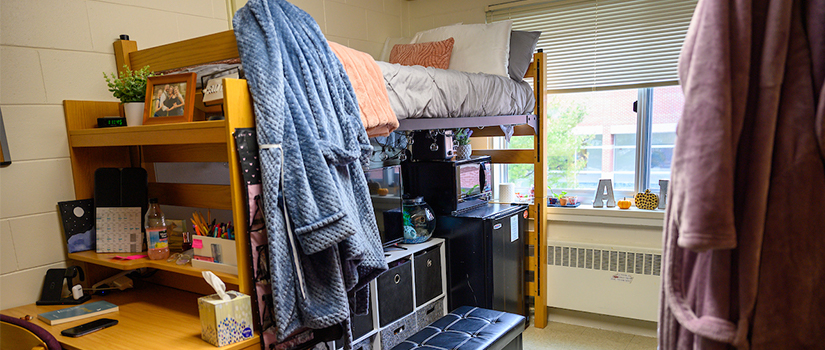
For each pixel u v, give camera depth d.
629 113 3.23
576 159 3.44
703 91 0.78
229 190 1.70
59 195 1.88
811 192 0.77
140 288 2.02
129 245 1.86
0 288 1.74
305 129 1.43
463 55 3.07
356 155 1.57
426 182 3.02
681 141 0.81
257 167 1.42
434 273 2.89
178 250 1.85
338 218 1.38
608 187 3.20
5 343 1.62
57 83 1.84
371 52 3.48
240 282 1.45
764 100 0.78
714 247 0.75
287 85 1.45
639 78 3.06
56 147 1.87
